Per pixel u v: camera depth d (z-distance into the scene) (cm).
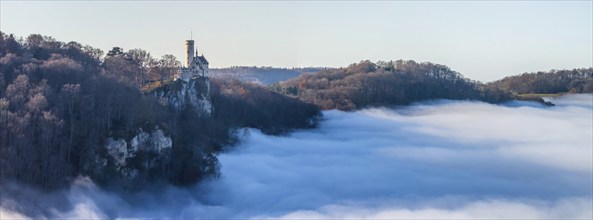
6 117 17275
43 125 17525
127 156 18362
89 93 19475
